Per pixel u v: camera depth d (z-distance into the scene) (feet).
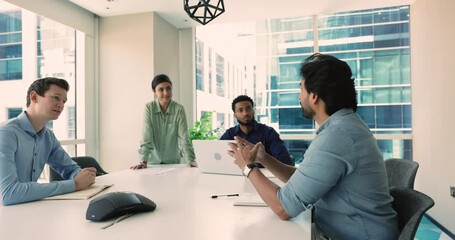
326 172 3.05
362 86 14.16
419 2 12.18
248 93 15.35
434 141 10.72
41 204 3.95
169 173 6.47
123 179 5.76
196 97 16.30
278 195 3.30
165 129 9.19
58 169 5.86
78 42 13.46
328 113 3.46
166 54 14.53
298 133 14.65
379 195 3.21
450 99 9.43
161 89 8.86
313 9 13.42
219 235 2.79
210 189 4.80
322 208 3.47
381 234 3.18
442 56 10.00
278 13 13.85
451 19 9.32
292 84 14.85
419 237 9.48
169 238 2.71
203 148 6.32
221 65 15.76
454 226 9.21
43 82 4.98
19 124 4.95
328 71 3.34
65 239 2.71
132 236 2.76
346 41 14.30
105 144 13.80
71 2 12.46
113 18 13.76
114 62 13.71
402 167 5.43
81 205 3.89
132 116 13.46
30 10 10.77
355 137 3.15
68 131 13.08
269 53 15.17
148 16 13.34
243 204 3.82
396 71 13.83
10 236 2.79
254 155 4.01
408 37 13.66
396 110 13.83
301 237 2.73
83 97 13.37
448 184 9.61
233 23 15.31
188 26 15.58
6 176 4.13
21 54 10.71
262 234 2.81
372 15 14.01
